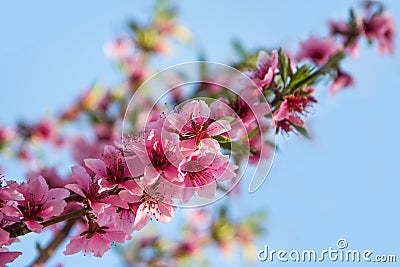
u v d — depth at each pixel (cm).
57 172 94
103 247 82
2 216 81
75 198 83
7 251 82
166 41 126
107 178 81
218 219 121
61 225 95
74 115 124
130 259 114
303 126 88
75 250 82
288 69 88
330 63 95
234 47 94
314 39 97
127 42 127
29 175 95
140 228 81
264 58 88
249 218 121
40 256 93
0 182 82
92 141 114
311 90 90
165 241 119
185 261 120
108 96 123
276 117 86
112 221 82
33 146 124
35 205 82
